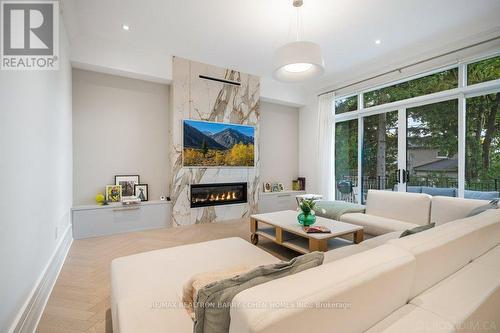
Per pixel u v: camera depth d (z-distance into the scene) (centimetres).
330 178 531
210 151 458
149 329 100
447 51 358
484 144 335
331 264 85
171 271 155
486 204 244
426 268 104
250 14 303
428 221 293
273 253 297
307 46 221
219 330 79
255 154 513
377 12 296
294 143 616
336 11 294
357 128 498
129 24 327
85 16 310
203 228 412
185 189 435
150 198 433
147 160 431
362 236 275
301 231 258
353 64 450
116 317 119
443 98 372
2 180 127
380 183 457
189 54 416
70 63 353
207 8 292
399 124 427
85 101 382
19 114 154
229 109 479
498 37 310
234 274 115
